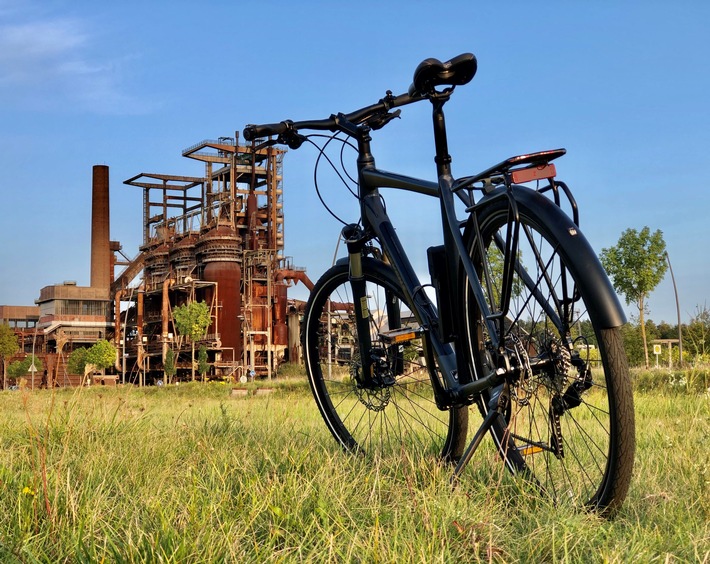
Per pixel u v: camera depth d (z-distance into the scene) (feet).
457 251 9.87
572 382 8.20
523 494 8.68
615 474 7.71
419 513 7.85
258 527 7.88
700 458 10.50
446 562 6.66
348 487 9.23
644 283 98.94
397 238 11.39
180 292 388.78
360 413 12.75
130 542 6.83
